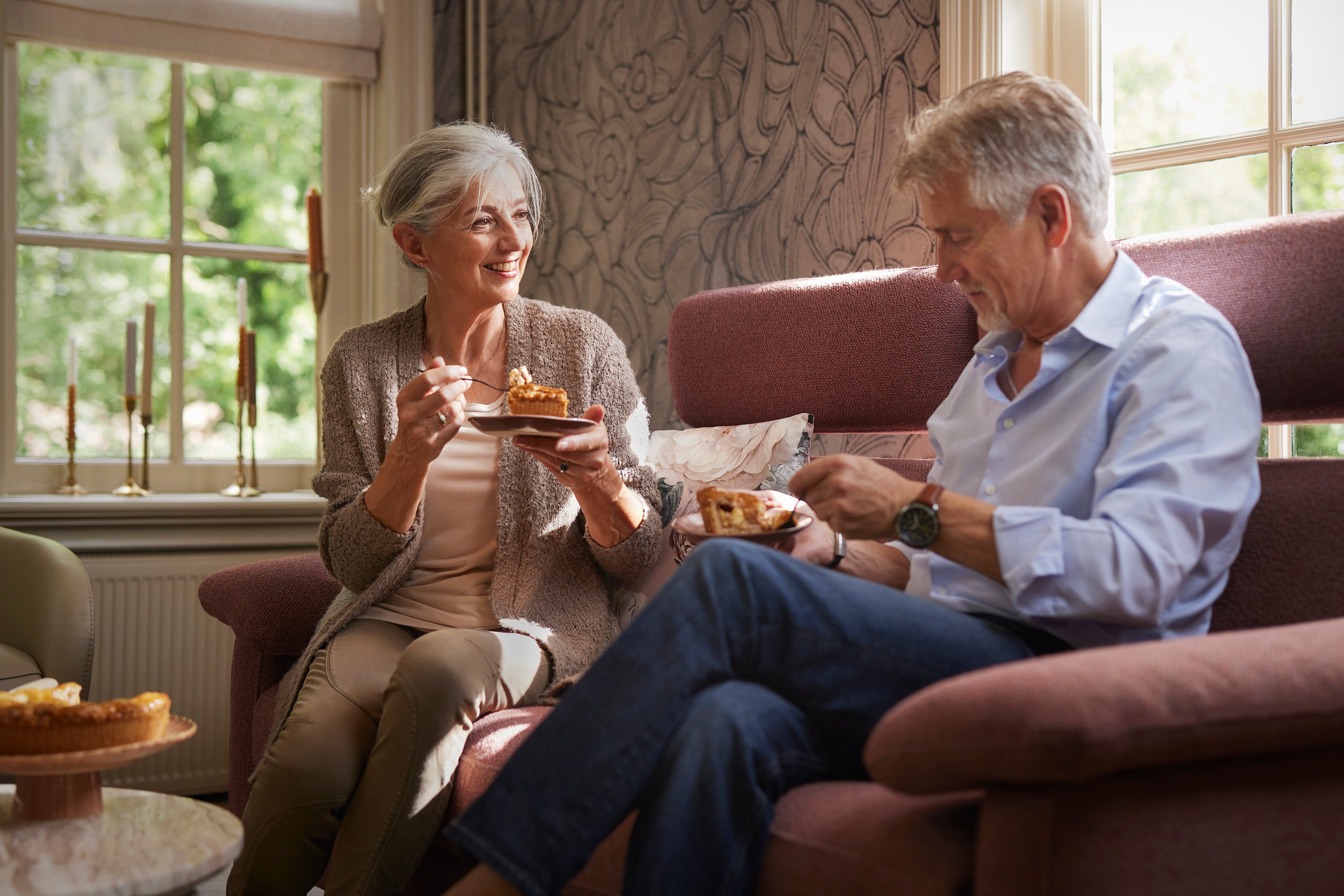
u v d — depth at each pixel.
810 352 1.80
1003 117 1.20
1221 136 1.83
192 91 2.98
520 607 1.63
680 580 1.10
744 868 1.01
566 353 1.78
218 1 2.92
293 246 3.11
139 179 2.95
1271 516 1.27
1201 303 1.22
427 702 1.37
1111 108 1.97
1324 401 1.29
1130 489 1.11
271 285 3.08
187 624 2.75
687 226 2.67
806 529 1.37
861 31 2.25
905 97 2.16
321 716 1.46
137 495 2.80
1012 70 1.99
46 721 1.10
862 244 2.25
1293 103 1.75
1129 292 1.25
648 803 1.03
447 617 1.66
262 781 1.44
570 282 3.04
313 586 1.88
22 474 2.83
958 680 0.89
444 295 1.75
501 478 1.69
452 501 1.72
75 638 2.11
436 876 1.44
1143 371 1.18
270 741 1.57
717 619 1.08
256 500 2.80
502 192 1.69
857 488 1.18
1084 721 0.78
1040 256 1.24
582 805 1.02
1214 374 1.15
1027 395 1.28
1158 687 0.82
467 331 1.77
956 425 1.42
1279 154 1.76
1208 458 1.10
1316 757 0.91
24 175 2.84
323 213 3.12
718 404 1.92
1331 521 1.23
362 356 1.77
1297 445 1.79
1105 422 1.20
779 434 1.75
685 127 2.68
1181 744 0.81
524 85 3.16
